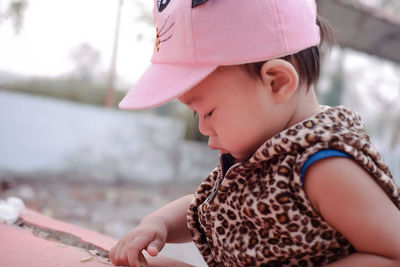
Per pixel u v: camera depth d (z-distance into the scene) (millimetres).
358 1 4805
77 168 5504
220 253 984
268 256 879
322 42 1099
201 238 1100
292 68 882
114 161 5777
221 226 947
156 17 1017
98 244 1242
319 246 851
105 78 6207
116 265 1050
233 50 881
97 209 3850
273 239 878
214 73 902
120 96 6488
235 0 898
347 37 5320
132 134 5953
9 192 4168
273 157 875
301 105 951
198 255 2688
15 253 1114
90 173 5555
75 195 4363
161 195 4934
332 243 857
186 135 7449
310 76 966
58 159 5391
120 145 5859
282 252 866
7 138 5113
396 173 6102
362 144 838
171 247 2820
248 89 897
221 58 881
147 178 5988
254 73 894
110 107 5922
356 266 785
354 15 4805
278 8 903
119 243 1071
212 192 1026
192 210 1093
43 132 5320
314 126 862
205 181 1090
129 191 4973
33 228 1387
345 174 792
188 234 1188
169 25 952
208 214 974
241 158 976
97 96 6352
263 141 926
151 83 940
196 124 7449
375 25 4961
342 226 806
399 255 768
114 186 5238
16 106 5164
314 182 808
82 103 6293
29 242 1213
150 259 1150
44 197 4113
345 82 8594
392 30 5047
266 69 884
